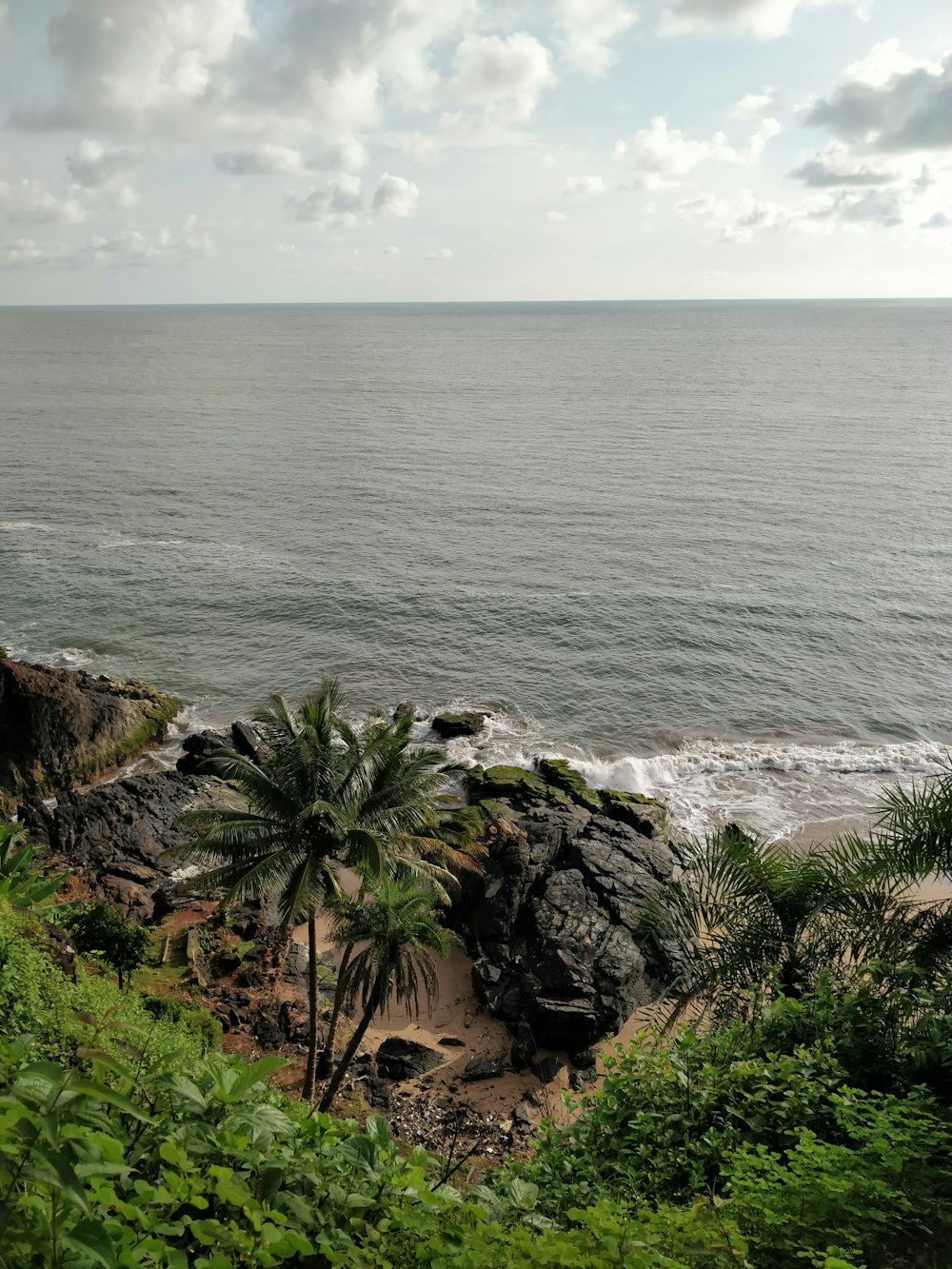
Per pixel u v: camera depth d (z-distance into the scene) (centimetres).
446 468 12319
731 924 1513
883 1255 770
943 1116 1026
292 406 18138
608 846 4178
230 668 6419
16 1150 364
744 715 5847
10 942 1559
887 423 15762
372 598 7612
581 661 6562
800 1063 1098
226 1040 3061
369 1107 2889
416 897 2697
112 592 7606
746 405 18312
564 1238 652
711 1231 745
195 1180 504
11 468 11819
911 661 6544
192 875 4022
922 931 1388
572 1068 3219
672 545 8950
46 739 4944
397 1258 599
